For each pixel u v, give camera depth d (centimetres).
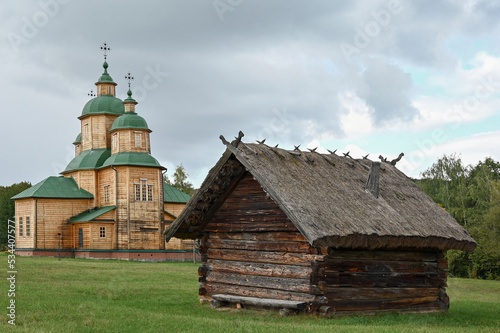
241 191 2100
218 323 1638
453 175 7344
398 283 2094
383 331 1526
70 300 2067
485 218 5778
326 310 1823
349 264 1952
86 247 6228
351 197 2030
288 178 1938
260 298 1959
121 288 2669
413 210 2186
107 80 7275
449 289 3912
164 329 1541
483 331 1670
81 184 6694
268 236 1997
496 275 5894
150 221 6322
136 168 6328
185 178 9081
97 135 6988
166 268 4525
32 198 6438
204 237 2222
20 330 1449
